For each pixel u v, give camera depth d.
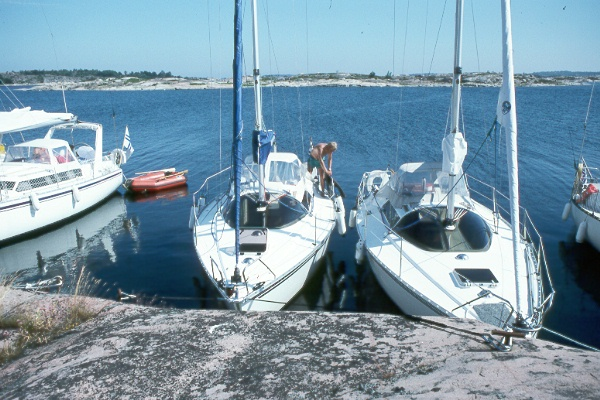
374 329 2.95
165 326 3.15
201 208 11.70
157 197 18.17
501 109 5.21
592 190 12.21
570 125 34.88
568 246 12.09
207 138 31.27
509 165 4.99
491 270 7.98
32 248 13.08
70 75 154.75
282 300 8.66
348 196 17.31
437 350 2.62
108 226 14.81
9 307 3.67
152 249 12.70
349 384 2.34
